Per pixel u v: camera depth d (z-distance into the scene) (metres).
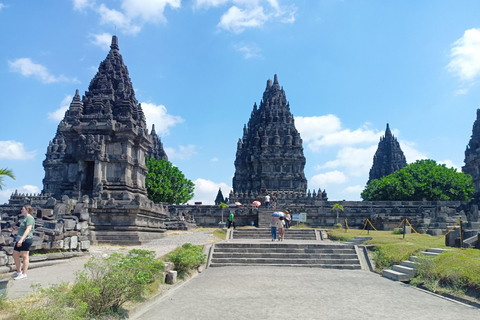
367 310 12.75
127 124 41.53
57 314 8.74
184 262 18.86
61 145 94.00
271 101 98.50
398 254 22.25
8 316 8.87
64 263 19.66
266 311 12.40
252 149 95.56
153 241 32.19
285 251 25.80
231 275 20.16
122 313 11.35
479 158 49.53
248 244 26.64
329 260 24.36
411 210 56.94
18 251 14.43
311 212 54.56
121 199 38.28
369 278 19.53
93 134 40.47
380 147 129.75
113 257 12.39
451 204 64.38
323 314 12.13
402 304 13.71
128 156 40.34
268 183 90.44
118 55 48.09
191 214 56.53
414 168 83.75
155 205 38.00
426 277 17.44
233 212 56.84
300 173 90.56
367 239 29.42
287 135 92.75
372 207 64.06
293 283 17.66
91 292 10.62
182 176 80.00
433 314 12.38
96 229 32.16
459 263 16.98
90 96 43.94
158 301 13.76
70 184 40.25
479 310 12.95
